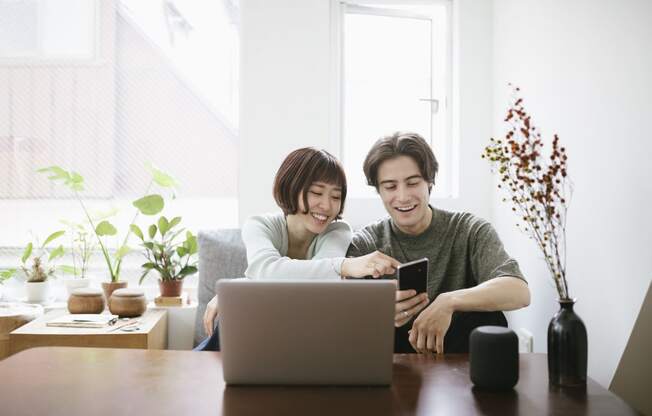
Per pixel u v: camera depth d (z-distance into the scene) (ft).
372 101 10.02
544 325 7.26
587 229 6.23
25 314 8.18
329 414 3.42
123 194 10.18
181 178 10.19
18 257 9.98
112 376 4.13
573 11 6.49
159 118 10.16
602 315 5.97
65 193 10.12
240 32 9.37
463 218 6.63
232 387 3.92
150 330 7.59
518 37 8.23
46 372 4.22
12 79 10.09
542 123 7.41
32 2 10.05
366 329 3.89
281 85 9.37
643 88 5.14
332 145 9.59
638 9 5.20
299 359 3.91
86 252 9.63
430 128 10.16
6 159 10.11
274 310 3.88
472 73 9.48
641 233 5.22
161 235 9.27
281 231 6.78
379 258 5.42
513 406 3.58
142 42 10.12
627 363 5.22
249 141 9.36
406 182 6.27
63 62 10.10
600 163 5.93
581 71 6.32
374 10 9.87
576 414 3.45
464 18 9.48
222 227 10.16
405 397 3.73
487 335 3.88
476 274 6.41
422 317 5.14
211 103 10.12
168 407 3.52
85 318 7.92
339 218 6.93
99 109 10.13
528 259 7.78
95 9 10.07
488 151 4.84
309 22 9.39
